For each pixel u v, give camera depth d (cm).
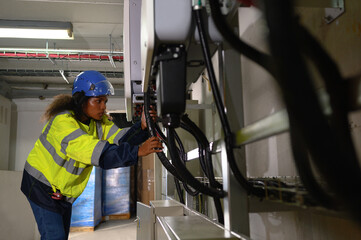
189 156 134
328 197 43
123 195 575
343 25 63
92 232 439
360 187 30
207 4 65
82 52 366
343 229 61
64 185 151
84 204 454
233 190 74
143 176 521
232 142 67
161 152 112
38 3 301
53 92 550
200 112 188
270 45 30
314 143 29
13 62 463
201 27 62
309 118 29
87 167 164
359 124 58
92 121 174
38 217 151
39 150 156
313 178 43
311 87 28
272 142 92
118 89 575
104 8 314
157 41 66
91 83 159
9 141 552
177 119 71
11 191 353
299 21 31
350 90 41
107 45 414
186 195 163
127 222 533
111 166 125
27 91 546
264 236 99
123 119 639
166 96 67
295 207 80
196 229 77
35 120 572
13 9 310
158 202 154
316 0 62
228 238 67
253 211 95
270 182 67
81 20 339
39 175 153
